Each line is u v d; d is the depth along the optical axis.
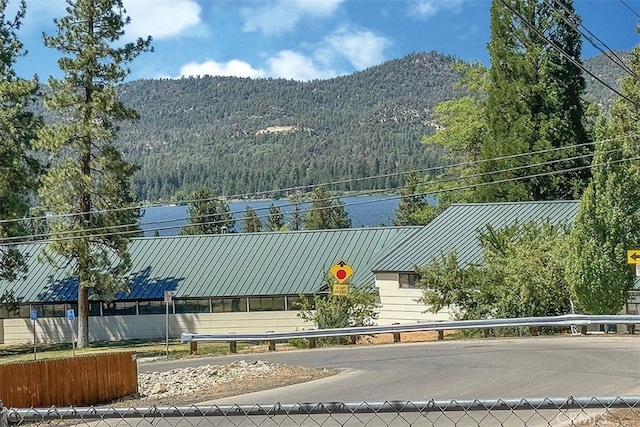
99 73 47.12
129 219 48.28
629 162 33.81
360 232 55.56
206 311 53.00
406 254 46.75
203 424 14.64
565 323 31.64
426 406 6.16
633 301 37.84
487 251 38.66
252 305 52.41
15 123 48.50
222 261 55.19
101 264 48.12
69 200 47.09
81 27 47.12
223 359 32.81
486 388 19.22
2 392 18.50
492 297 36.94
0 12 48.84
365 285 48.59
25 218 48.12
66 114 47.75
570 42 55.91
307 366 26.55
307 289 51.47
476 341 31.94
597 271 32.88
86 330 49.91
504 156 55.66
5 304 51.88
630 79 38.59
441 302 38.47
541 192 56.06
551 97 55.53
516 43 57.00
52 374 19.80
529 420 13.90
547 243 36.28
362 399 18.19
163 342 50.88
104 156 47.06
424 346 31.62
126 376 22.17
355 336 37.38
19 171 47.56
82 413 6.11
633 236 33.09
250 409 6.21
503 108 57.56
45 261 55.78
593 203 33.16
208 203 116.12
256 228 122.12
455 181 70.19
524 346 28.70
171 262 56.03
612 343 28.16
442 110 70.44
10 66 49.19
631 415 13.45
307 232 56.62
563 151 55.25
